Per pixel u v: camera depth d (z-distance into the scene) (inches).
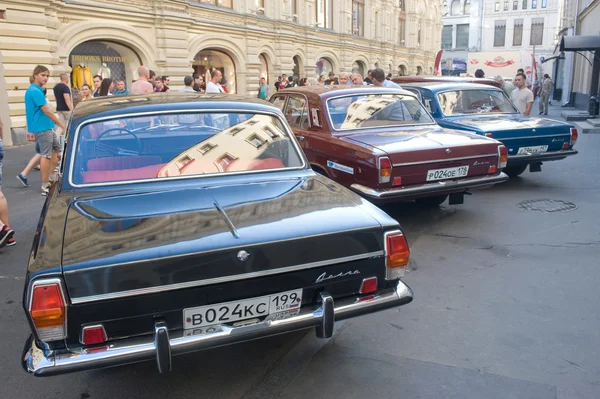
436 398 100.3
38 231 102.5
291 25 884.0
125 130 125.6
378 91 240.2
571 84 978.7
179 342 86.2
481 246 190.1
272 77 863.1
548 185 290.0
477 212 236.8
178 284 85.3
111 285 82.1
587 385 103.6
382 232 101.0
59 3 490.3
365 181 192.2
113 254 84.4
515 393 101.4
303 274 94.3
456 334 125.4
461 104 298.7
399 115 234.2
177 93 150.7
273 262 90.7
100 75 586.9
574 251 181.3
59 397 103.0
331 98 226.4
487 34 2527.1
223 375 110.3
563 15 1446.9
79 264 82.0
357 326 130.7
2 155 207.3
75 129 123.3
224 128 133.5
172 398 102.4
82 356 82.0
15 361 117.3
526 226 212.7
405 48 1440.7
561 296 145.5
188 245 87.1
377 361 114.3
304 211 104.3
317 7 994.7
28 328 133.6
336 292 99.7
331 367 112.4
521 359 113.7
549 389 102.4
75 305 81.4
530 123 273.7
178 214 101.5
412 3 1440.7
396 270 102.7
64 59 512.1
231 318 91.0
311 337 126.0
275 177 128.1
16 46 453.4
